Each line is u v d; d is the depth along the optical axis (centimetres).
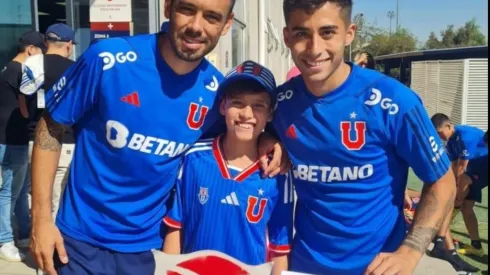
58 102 223
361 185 226
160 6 533
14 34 750
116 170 226
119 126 221
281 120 233
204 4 208
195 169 231
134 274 237
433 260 543
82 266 229
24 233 496
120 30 504
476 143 609
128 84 219
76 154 235
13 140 466
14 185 474
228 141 231
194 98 227
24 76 452
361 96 218
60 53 465
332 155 224
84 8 651
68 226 231
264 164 229
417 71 2092
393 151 224
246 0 1082
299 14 210
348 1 212
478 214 804
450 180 223
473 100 1510
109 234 232
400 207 236
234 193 228
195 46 212
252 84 223
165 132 224
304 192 238
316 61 212
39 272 253
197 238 232
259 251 233
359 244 231
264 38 1220
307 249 240
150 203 234
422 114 216
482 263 598
